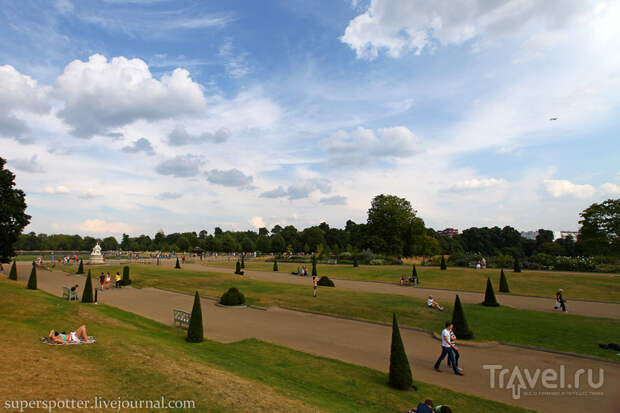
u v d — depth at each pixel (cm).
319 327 2436
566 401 1302
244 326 2439
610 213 6069
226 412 945
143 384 1082
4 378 955
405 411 1169
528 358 1798
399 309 2805
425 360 1778
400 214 8694
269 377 1395
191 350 1688
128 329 2041
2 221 4634
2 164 4753
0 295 2320
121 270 5894
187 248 16488
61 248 18888
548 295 3597
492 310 2772
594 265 5047
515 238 13762
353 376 1493
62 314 2069
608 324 2302
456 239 15350
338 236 15338
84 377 1077
